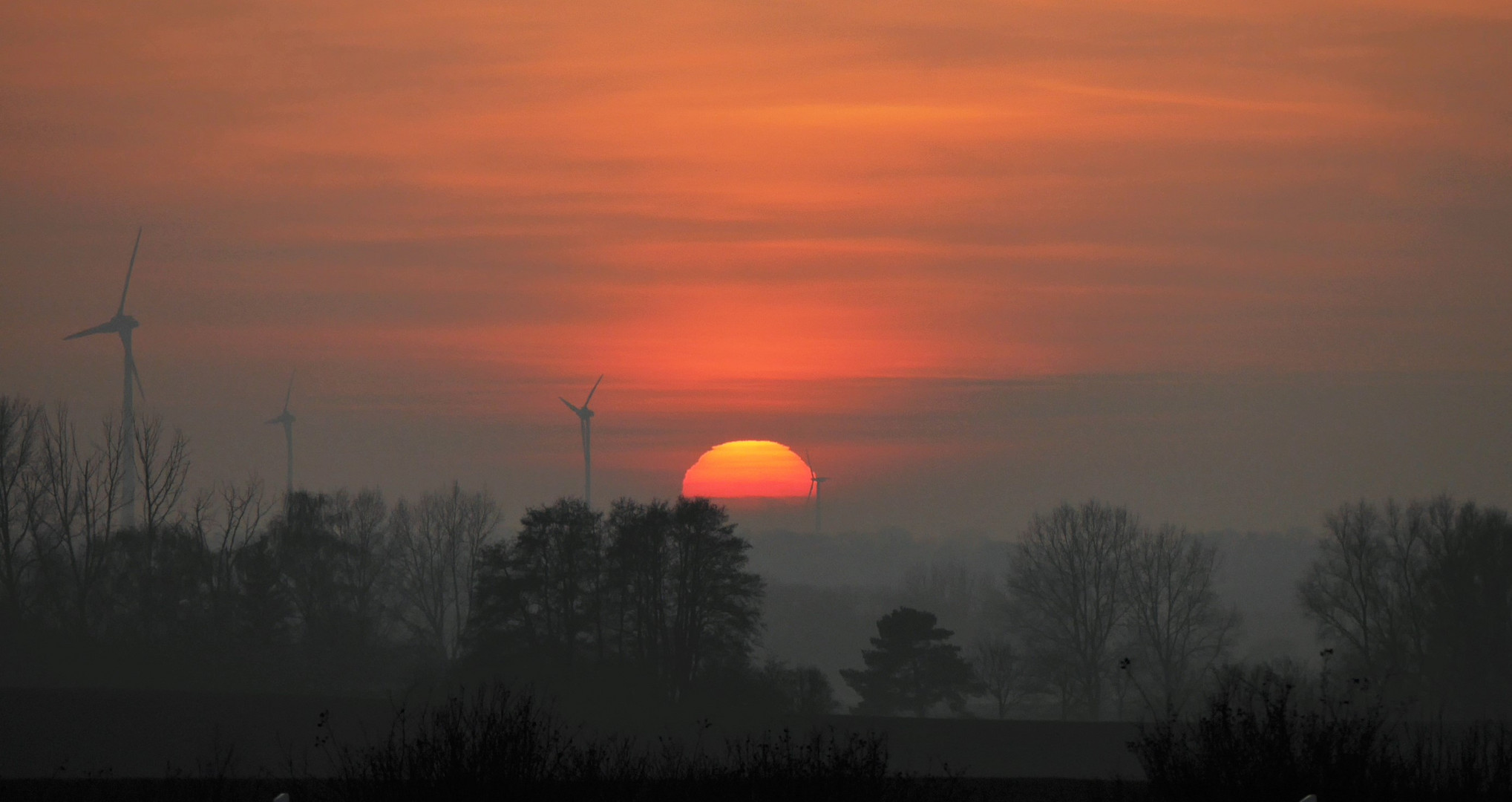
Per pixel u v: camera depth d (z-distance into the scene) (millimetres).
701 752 68250
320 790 70125
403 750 62250
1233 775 60625
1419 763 61625
